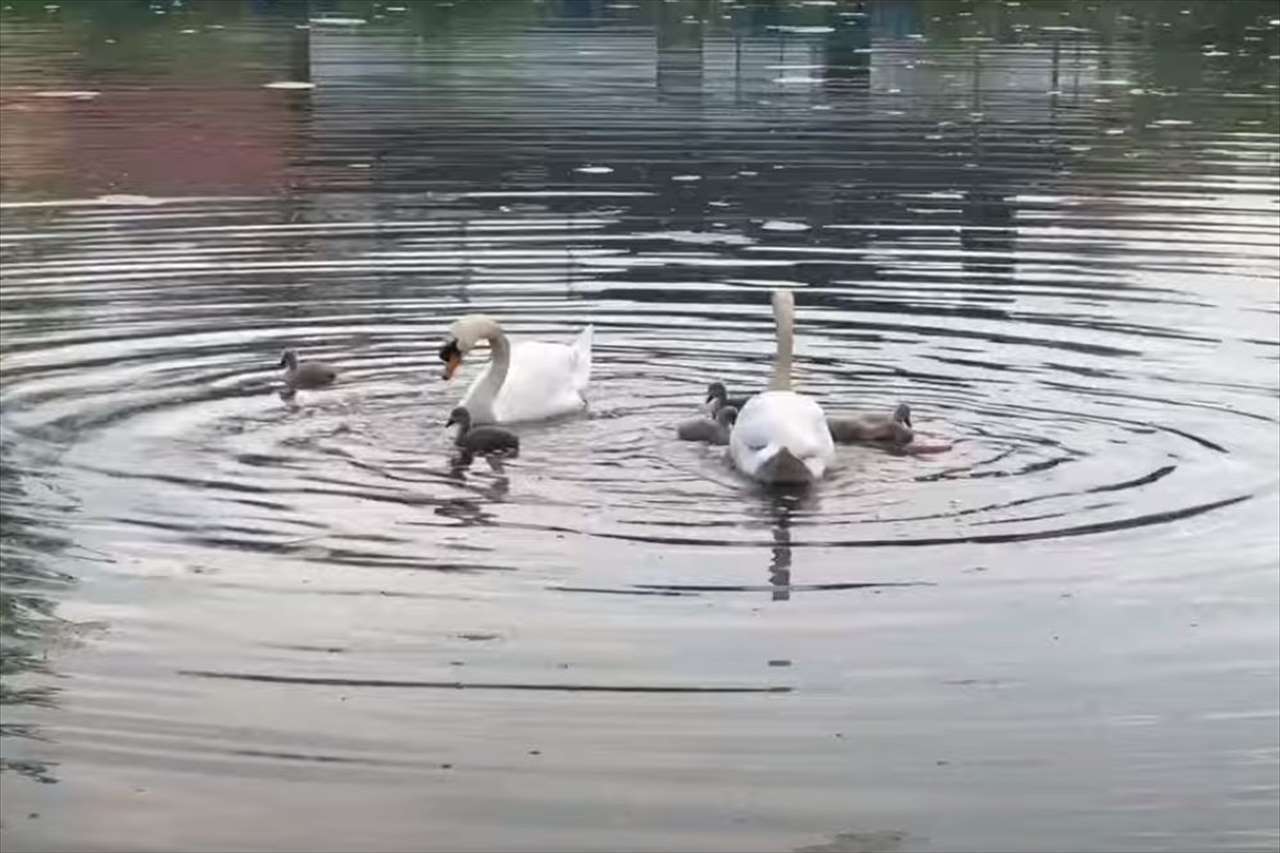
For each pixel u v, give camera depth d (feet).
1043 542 30.55
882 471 34.12
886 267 51.80
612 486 33.32
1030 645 26.55
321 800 21.90
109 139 74.49
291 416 37.32
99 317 45.11
